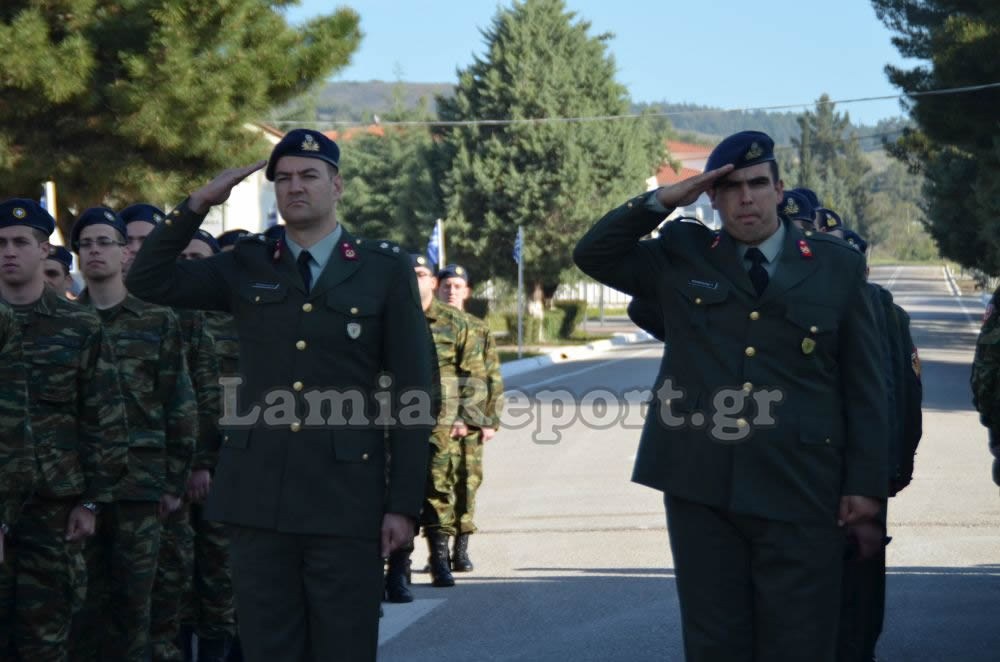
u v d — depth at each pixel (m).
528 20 61.91
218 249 10.05
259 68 26.47
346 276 6.69
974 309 93.00
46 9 24.62
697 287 6.62
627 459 21.16
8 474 7.45
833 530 6.45
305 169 6.66
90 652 8.81
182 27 25.09
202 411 9.62
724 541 6.50
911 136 67.62
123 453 8.27
